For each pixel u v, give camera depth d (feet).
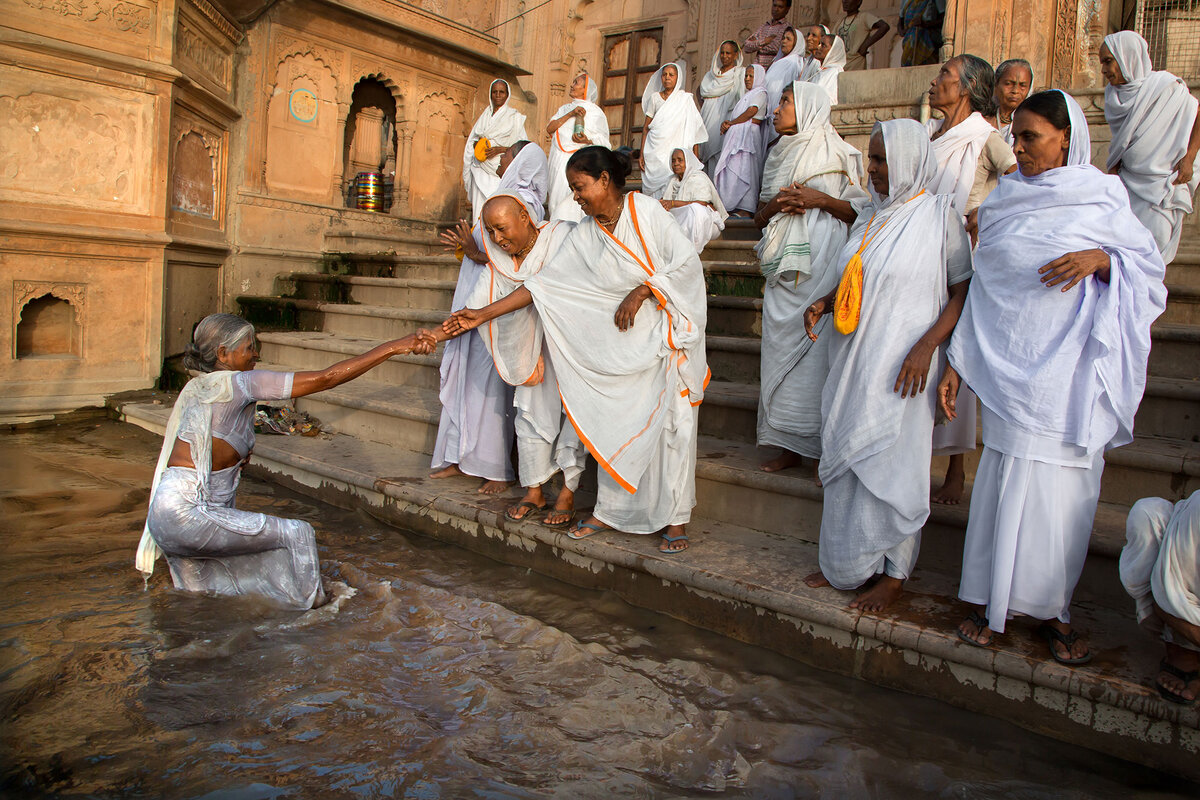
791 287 11.63
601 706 7.95
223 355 10.13
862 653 8.83
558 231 11.51
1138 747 7.36
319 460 14.58
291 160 25.82
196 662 8.29
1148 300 7.58
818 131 12.23
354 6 26.32
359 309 21.01
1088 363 7.54
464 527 12.37
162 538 9.47
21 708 7.26
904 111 20.83
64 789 6.18
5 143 17.48
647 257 10.09
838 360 9.10
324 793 6.31
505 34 37.42
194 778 6.39
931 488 11.08
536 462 11.49
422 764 6.76
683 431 10.39
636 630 9.86
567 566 11.24
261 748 6.87
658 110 22.76
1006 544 7.76
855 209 10.96
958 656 8.13
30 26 17.51
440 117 30.76
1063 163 8.04
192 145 21.91
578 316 10.49
